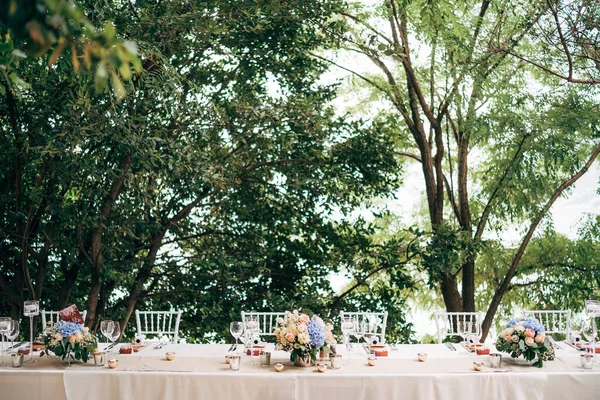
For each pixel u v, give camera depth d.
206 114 9.21
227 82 10.21
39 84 8.14
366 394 5.71
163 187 9.45
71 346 6.00
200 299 10.34
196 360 6.27
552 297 12.07
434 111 12.33
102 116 7.93
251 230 10.70
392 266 10.50
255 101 9.76
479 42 10.09
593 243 11.98
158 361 6.22
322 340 6.00
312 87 10.89
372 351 6.36
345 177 10.29
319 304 10.20
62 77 7.98
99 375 5.82
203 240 10.90
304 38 10.78
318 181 10.12
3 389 5.80
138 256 10.90
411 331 10.77
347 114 10.70
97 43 2.06
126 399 5.77
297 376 5.72
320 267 10.87
